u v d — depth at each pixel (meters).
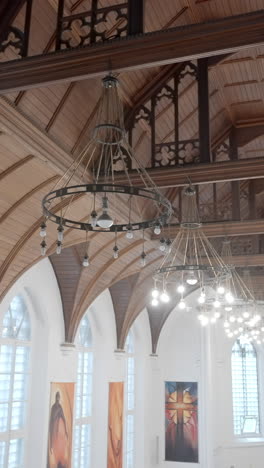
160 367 22.81
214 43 5.71
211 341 23.19
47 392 13.91
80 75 6.16
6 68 6.42
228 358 23.39
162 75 11.21
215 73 12.80
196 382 22.19
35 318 14.24
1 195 10.02
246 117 14.94
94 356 17.50
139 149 12.27
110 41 6.04
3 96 7.25
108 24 9.34
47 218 6.70
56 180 10.05
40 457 13.30
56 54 6.24
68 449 14.69
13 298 13.23
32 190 10.27
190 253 16.23
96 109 10.36
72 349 15.12
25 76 6.38
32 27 8.27
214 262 16.62
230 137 15.23
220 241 17.83
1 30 7.11
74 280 14.73
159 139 12.81
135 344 21.70
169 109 12.16
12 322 13.22
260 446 22.58
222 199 17.97
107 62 6.07
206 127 10.18
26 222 11.16
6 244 11.33
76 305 15.16
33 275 13.63
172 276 17.92
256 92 13.80
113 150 10.80
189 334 22.86
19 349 13.44
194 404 21.94
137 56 5.95
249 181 17.45
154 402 22.34
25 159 9.30
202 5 10.84
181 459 21.56
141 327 21.70
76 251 13.97
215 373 22.98
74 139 10.24
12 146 8.83
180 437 21.80
